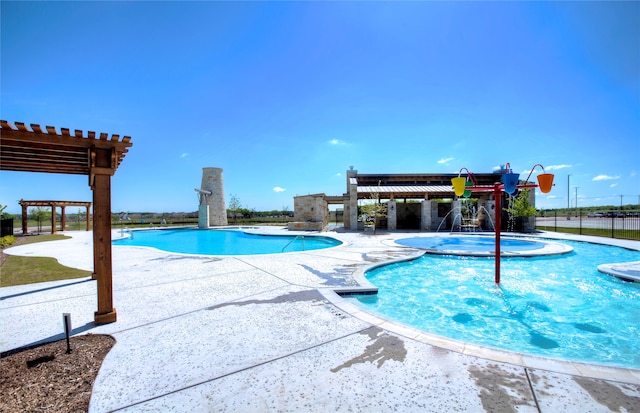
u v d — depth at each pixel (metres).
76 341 3.88
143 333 4.12
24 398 2.62
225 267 9.02
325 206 28.91
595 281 8.21
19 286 6.97
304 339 3.84
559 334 5.00
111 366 3.20
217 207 34.00
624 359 4.15
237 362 3.25
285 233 23.14
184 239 22.39
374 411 2.37
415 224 28.30
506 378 2.85
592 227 23.28
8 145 4.18
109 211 4.67
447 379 2.84
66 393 2.70
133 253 12.28
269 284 6.84
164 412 2.42
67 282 7.34
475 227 25.12
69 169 6.09
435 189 25.09
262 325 4.34
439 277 8.75
